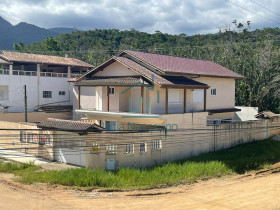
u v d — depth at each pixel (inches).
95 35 3843.5
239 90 1577.3
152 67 897.5
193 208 520.7
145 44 3157.0
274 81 1502.2
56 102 1487.5
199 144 941.8
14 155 911.7
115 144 748.0
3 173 723.4
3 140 1035.9
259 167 843.4
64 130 788.0
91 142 769.6
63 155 837.8
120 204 525.0
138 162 784.3
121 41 3550.7
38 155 910.4
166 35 3634.4
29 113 1288.1
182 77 968.3
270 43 1763.0
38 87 1419.8
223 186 665.6
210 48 2044.8
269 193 627.2
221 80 1147.3
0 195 549.3
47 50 2640.3
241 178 741.3
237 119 1325.0
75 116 1331.2
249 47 1792.6
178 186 647.1
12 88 1330.0
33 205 505.7
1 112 1190.3
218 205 542.0
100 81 917.8
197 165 765.9
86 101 1280.8
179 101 951.0
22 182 629.9
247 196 601.3
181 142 884.0
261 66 1584.6
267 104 1552.7
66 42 3585.1
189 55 2161.7
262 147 1037.2
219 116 1147.9
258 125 1160.2
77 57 2797.7
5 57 1339.8
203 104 1055.6
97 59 2476.6
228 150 990.4
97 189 599.2
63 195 560.1
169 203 540.4
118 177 653.9
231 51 1847.9
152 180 650.8
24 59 1395.2
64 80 1524.4
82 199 542.6
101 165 753.0
